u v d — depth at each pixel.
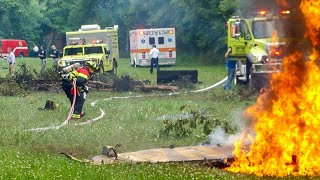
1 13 90.50
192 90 26.81
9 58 36.66
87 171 8.32
